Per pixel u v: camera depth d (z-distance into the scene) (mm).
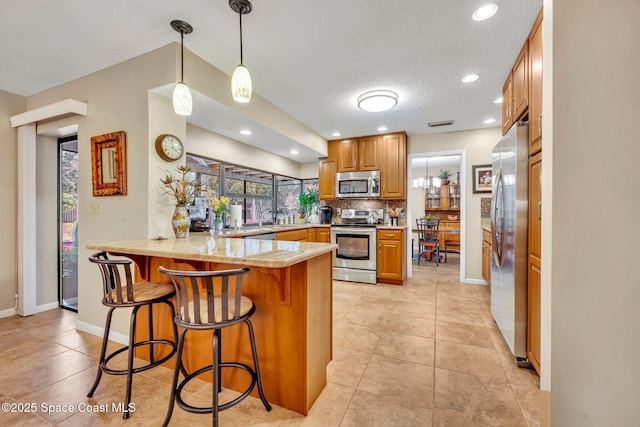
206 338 1775
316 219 5203
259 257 1306
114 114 2277
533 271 1813
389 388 1696
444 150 4293
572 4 952
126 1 1609
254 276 1609
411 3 1644
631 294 881
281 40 1999
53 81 2557
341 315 2879
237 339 1672
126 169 2201
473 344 2250
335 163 4773
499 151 2340
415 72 2449
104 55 2162
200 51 2131
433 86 2705
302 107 3281
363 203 4891
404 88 2752
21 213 2785
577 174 944
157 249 1564
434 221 5934
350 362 1986
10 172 2801
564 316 971
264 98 3033
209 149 3359
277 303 1552
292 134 3645
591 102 921
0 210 2740
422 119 3676
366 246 4195
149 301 1559
